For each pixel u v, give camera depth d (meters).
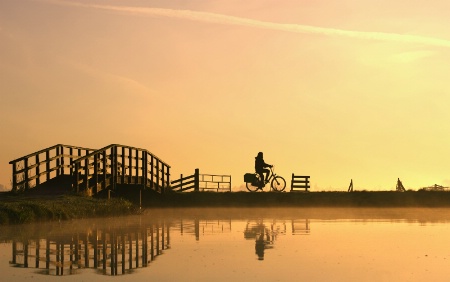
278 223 23.31
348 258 12.87
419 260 12.64
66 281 9.98
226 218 26.52
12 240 15.67
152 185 34.62
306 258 12.82
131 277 10.41
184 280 10.18
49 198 25.62
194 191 38.62
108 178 29.78
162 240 16.31
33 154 28.11
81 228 19.59
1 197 25.86
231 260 12.43
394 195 38.28
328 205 37.22
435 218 26.91
